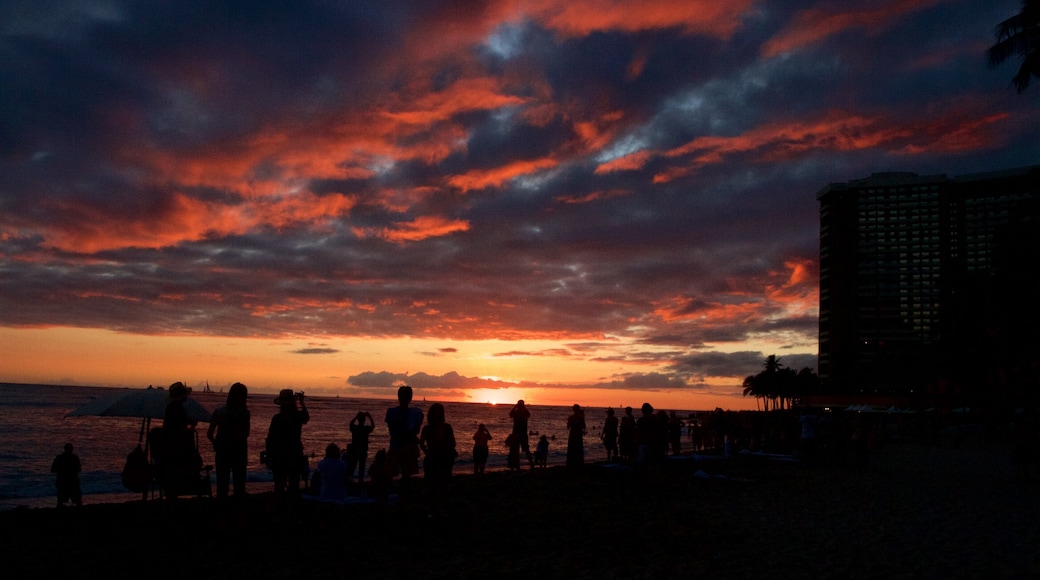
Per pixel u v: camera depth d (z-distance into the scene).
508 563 7.93
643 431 16.58
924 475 21.62
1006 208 163.25
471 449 58.50
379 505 12.48
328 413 157.75
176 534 9.43
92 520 10.80
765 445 35.41
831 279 179.38
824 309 181.62
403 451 10.13
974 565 8.15
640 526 10.69
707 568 7.81
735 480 17.86
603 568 7.73
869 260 174.38
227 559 7.88
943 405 86.50
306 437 73.31
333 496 12.80
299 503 12.30
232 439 9.41
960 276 73.19
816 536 10.05
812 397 153.62
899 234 173.25
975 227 167.25
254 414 132.88
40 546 8.59
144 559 7.85
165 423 9.95
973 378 71.62
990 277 63.22
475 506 12.57
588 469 20.30
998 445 47.09
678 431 28.77
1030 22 24.75
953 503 14.45
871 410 60.34
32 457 40.44
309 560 7.88
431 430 10.38
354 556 8.15
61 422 80.38
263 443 57.16
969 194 168.88
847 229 177.62
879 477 20.52
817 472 21.66
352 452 14.90
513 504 12.95
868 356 170.12
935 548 9.21
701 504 13.44
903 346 168.25
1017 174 162.38
